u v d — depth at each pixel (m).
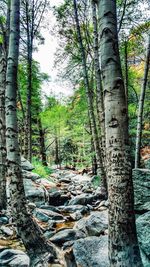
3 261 5.00
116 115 3.34
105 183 11.72
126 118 3.38
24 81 22.61
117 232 3.23
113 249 3.26
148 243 4.36
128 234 3.21
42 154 27.95
